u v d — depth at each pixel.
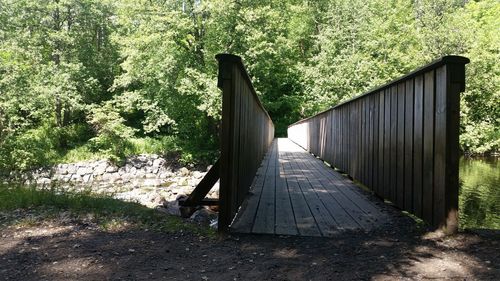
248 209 4.36
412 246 2.98
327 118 9.46
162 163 19.47
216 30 18.52
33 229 3.39
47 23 19.50
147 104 19.58
